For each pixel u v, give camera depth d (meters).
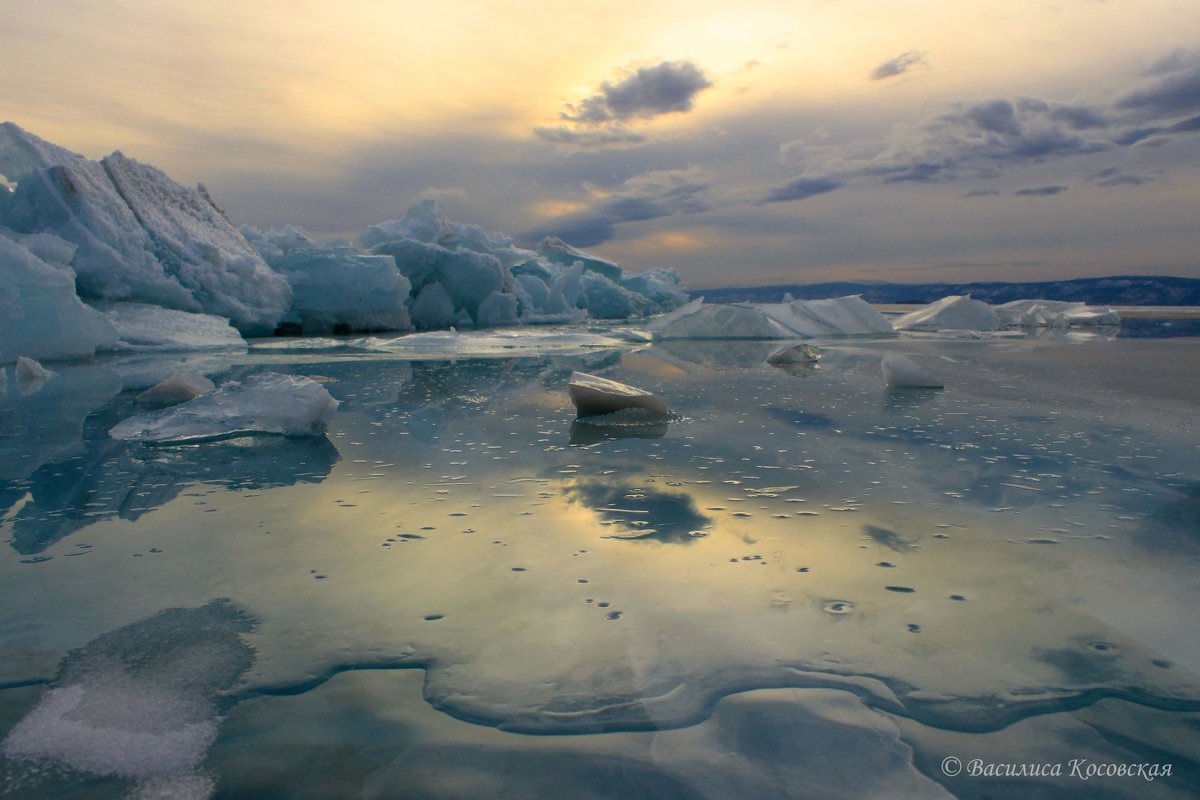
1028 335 8.21
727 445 2.16
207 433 2.29
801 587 1.09
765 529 1.36
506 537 1.32
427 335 7.46
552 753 0.70
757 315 8.02
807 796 0.64
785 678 0.83
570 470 1.85
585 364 4.93
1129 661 0.87
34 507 1.52
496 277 10.97
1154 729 0.73
